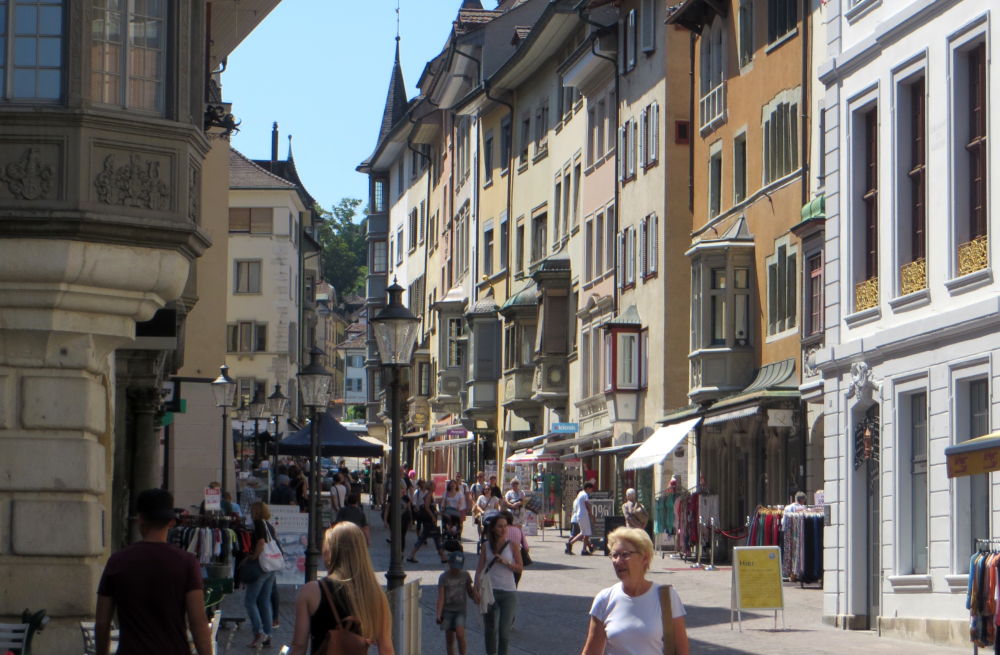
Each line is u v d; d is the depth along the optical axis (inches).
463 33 3292.3
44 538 748.6
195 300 1275.8
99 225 739.4
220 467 1948.8
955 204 1021.2
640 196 2276.1
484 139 3257.9
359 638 428.1
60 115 735.7
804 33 1679.4
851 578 1155.9
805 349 1622.8
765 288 1793.8
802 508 1464.1
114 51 757.3
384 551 2044.8
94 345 769.6
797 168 1707.7
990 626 887.7
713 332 1849.2
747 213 1859.0
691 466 1991.9
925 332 1039.0
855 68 1175.0
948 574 1008.9
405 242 4249.5
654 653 437.4
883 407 1112.2
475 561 1841.8
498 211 3161.9
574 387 2647.6
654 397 2190.0
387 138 4215.1
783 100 1750.7
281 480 1860.2
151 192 757.9
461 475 3440.0
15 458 749.9
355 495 1589.6
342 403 7568.9
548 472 2687.0
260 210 3907.5
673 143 2162.9
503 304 3088.1
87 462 759.7
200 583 459.5
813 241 1603.1
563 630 1129.4
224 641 1008.9
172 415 1654.8
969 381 1003.3
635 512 1884.8
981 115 1005.8
